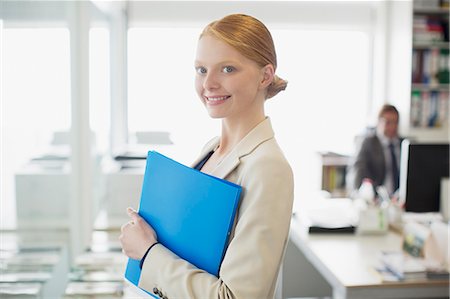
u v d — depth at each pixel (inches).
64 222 105.0
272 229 30.5
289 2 172.4
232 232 32.1
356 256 80.1
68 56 108.1
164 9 168.4
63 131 104.3
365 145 130.0
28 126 79.7
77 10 113.8
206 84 32.5
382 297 69.0
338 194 146.8
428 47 164.4
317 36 175.9
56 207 98.7
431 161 91.9
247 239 30.4
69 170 110.3
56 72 97.7
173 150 168.2
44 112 89.3
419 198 92.4
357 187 127.6
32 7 81.0
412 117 165.9
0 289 67.4
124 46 169.8
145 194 37.3
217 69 32.3
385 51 176.9
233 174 34.1
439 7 162.2
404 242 81.5
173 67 172.1
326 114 179.5
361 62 181.8
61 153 102.7
